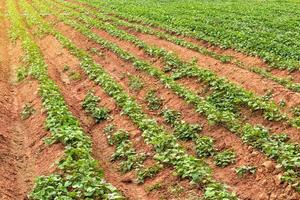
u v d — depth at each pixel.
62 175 12.42
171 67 23.86
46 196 11.27
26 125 17.59
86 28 33.91
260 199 12.41
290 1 49.88
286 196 12.05
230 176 13.65
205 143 15.34
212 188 11.70
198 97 18.39
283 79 21.14
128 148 15.08
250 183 13.09
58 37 31.17
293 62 23.78
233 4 47.88
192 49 27.27
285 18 37.09
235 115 17.70
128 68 24.73
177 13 41.16
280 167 12.93
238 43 27.97
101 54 27.92
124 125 16.67
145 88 21.14
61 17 39.50
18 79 22.94
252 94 18.69
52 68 25.14
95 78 21.98
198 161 13.34
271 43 27.20
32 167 14.28
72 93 21.45
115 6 47.69
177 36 31.84
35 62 24.39
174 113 17.98
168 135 14.81
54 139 14.81
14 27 36.84
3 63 26.94
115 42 30.73
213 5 46.94
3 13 48.09
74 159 13.09
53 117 16.16
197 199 11.82
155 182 13.13
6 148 15.30
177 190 12.42
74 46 28.22
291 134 15.82
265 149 13.91
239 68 23.02
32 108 18.48
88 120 18.06
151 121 16.09
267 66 24.25
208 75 20.95
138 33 32.78
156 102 19.50
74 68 24.45
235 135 15.42
